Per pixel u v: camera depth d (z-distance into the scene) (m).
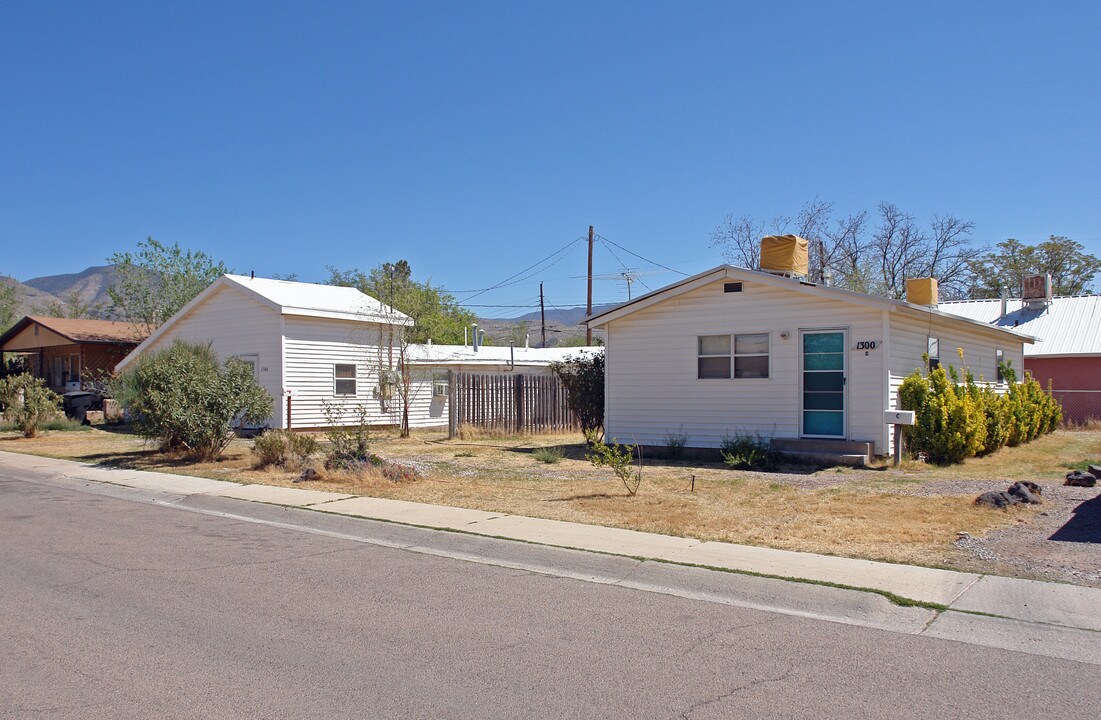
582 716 4.67
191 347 19.22
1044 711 4.76
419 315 38.78
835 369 15.82
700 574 7.73
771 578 7.52
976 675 5.35
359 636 6.10
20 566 8.25
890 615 6.65
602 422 20.56
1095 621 6.35
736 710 4.77
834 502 11.34
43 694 4.93
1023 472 14.38
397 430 26.47
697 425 17.33
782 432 16.31
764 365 16.55
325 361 24.92
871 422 15.41
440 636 6.12
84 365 34.97
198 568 8.25
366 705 4.80
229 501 12.36
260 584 7.62
